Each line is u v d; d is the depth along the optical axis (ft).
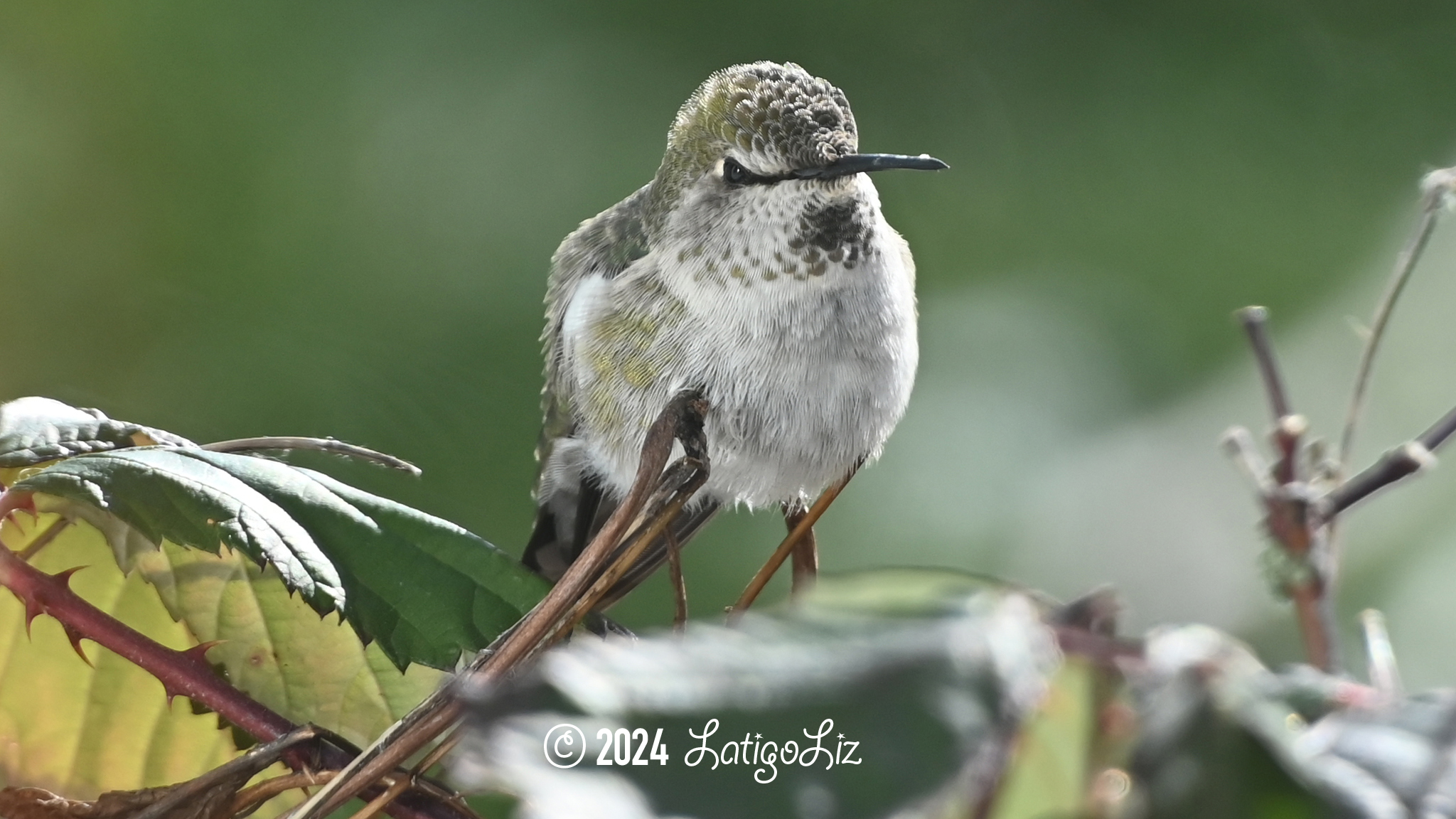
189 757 8.09
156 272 8.72
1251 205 9.59
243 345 8.68
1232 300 9.32
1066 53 10.21
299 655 8.08
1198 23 10.18
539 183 9.32
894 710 3.87
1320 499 6.55
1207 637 4.32
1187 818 3.94
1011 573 8.72
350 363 8.70
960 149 9.91
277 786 8.03
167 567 8.07
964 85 10.00
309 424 8.65
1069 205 9.80
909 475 8.93
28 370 8.66
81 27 9.12
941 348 9.41
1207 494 8.71
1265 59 10.05
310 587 8.02
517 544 8.62
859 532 8.73
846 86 9.92
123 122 8.99
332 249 8.87
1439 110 9.71
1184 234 9.61
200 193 8.91
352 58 9.43
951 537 8.74
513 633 8.03
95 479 8.02
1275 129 9.82
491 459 8.66
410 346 8.72
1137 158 9.86
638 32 9.80
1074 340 9.34
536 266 9.20
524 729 3.87
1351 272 9.27
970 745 3.81
